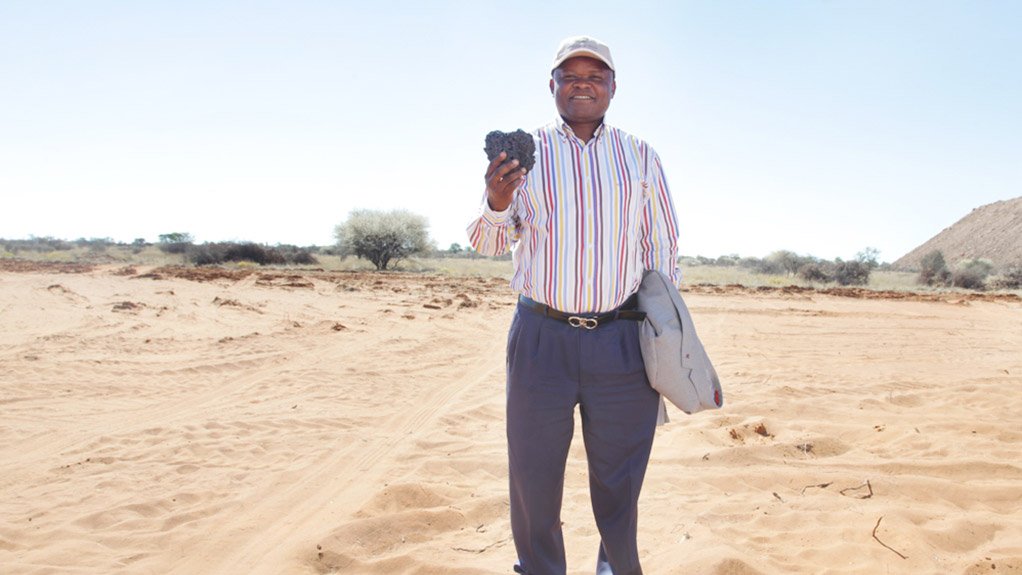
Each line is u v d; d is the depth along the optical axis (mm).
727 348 10023
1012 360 9133
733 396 6609
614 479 2615
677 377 2512
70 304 13234
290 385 7227
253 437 5406
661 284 2605
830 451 5000
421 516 3852
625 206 2463
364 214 35188
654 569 3215
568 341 2510
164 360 8305
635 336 2568
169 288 17406
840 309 16875
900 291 25547
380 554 3498
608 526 2639
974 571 3180
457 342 10297
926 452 4871
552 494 2627
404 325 11922
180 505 4113
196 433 5500
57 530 3725
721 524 3730
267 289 18141
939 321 14484
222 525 3816
